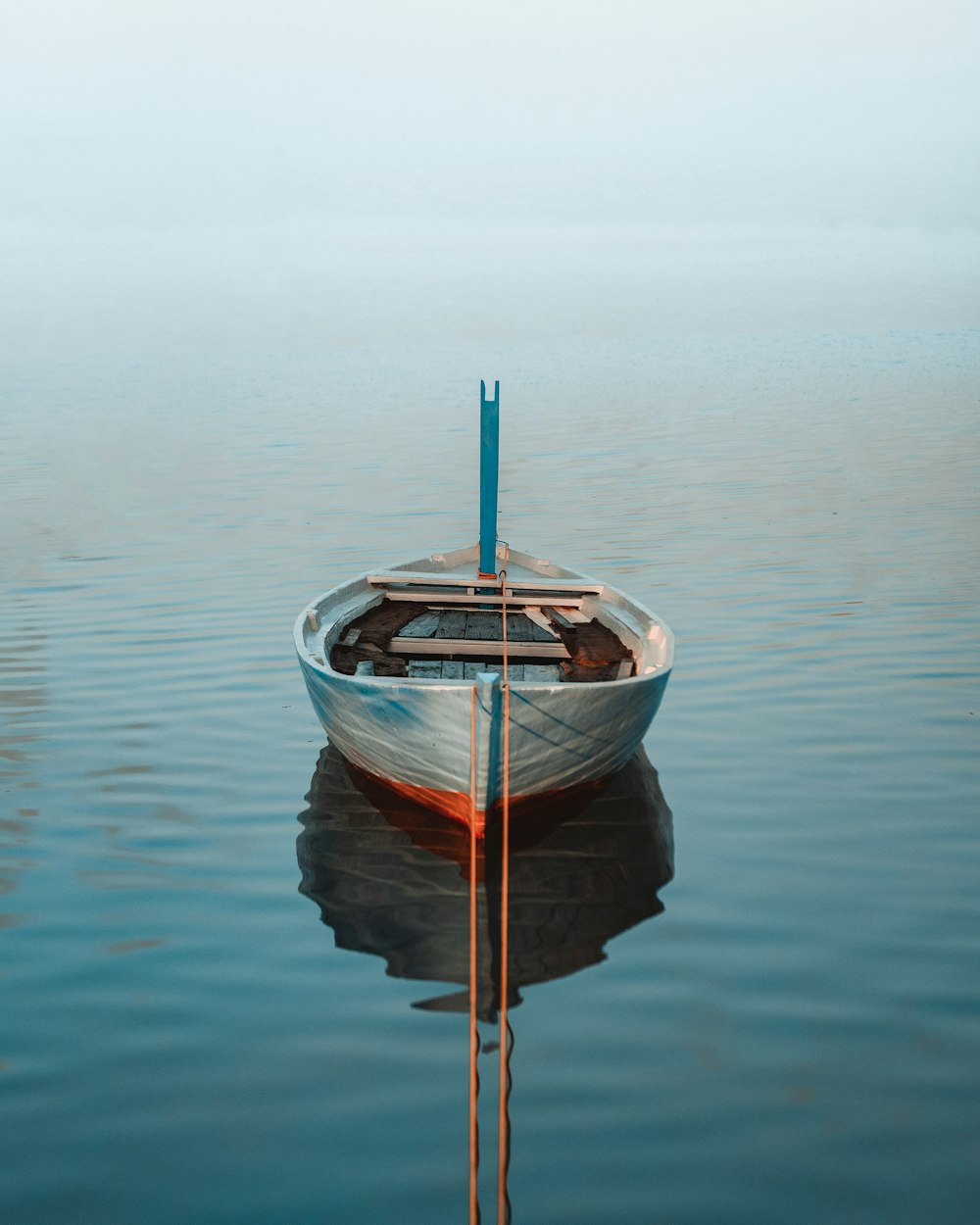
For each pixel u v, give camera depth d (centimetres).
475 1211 514
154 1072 611
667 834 857
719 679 1130
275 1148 559
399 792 922
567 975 693
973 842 837
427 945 729
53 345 3850
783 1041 629
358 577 1142
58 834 866
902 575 1434
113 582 1488
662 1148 555
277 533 1711
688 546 1590
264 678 1163
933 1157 546
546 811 898
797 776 938
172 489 1988
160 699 1118
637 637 1006
